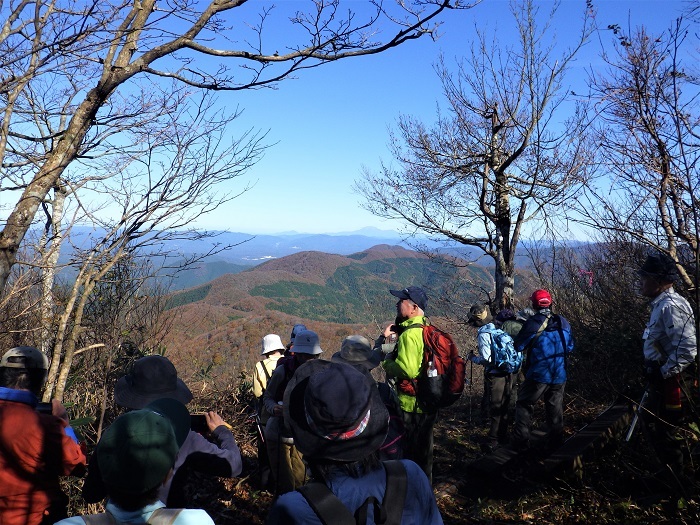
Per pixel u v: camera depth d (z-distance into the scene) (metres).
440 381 4.45
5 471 2.36
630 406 4.97
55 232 4.13
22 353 2.57
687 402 3.95
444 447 6.47
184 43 3.34
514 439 5.45
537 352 5.32
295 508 1.62
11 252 2.98
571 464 4.73
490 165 9.73
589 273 8.46
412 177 10.84
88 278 3.80
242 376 7.23
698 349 3.12
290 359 4.48
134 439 1.74
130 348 5.83
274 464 4.36
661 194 3.87
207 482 5.43
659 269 3.97
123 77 3.27
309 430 1.75
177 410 2.54
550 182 9.09
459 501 4.86
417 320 4.61
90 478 2.48
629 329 7.14
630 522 3.99
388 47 3.37
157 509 1.77
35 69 3.00
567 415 6.92
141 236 3.73
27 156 3.63
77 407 5.11
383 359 5.21
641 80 3.82
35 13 3.00
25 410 2.46
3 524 2.34
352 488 1.67
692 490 3.89
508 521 4.36
